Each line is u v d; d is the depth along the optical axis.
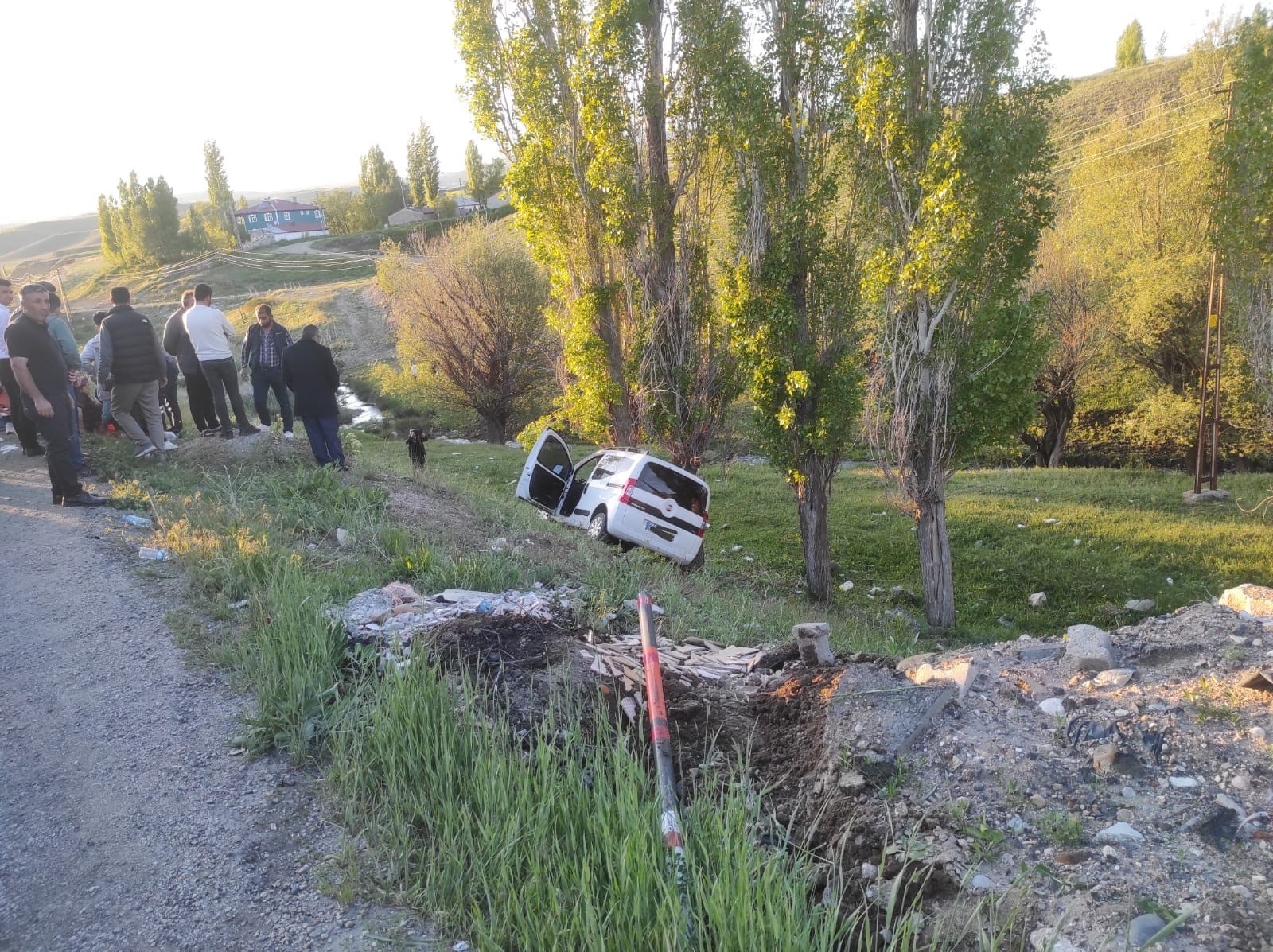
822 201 13.43
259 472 10.90
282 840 4.06
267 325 12.89
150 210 111.00
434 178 130.50
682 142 14.52
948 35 12.03
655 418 15.29
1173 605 14.04
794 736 4.73
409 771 4.32
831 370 13.63
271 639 5.61
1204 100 26.11
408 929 3.47
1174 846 3.48
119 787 4.46
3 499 9.34
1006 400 12.70
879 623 13.39
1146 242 27.64
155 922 3.55
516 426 37.62
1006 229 12.45
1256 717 4.09
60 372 8.98
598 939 3.10
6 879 3.83
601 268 15.46
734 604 10.23
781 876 3.33
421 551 8.30
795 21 13.01
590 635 6.13
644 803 3.79
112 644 6.04
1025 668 5.00
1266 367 18.09
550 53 14.47
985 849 3.59
